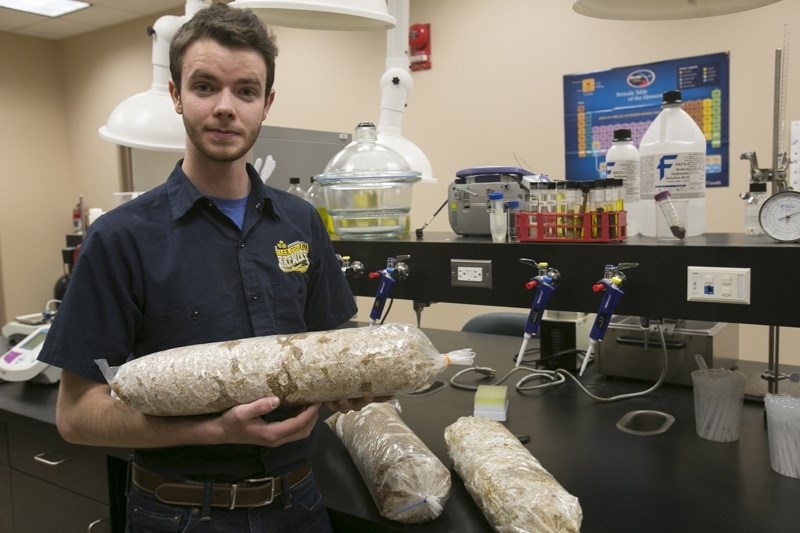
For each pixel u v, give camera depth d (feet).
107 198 18.51
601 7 5.20
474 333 8.61
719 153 9.98
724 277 4.50
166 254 3.69
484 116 12.21
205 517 3.67
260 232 4.02
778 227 4.47
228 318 3.81
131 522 3.90
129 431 3.37
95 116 18.45
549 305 5.30
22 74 18.19
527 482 3.53
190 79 3.59
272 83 3.98
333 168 6.56
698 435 4.87
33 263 18.57
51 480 5.74
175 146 6.53
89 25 17.35
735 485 4.05
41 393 6.37
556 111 11.36
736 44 9.62
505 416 5.32
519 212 5.46
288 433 3.23
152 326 3.69
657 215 5.26
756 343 10.03
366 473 4.10
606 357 6.32
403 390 3.31
